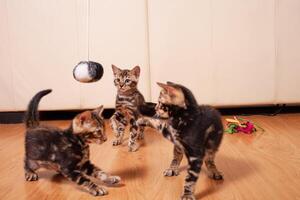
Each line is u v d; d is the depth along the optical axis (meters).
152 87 2.50
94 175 1.35
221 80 2.51
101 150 1.83
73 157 1.25
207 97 2.53
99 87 2.47
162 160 1.65
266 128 2.23
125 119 1.97
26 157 1.38
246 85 2.52
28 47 2.43
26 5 2.39
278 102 2.56
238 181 1.37
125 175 1.45
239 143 1.90
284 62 2.50
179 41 2.46
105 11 2.41
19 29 2.41
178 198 1.22
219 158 1.64
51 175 1.47
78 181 1.26
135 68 1.95
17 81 2.46
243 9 2.44
